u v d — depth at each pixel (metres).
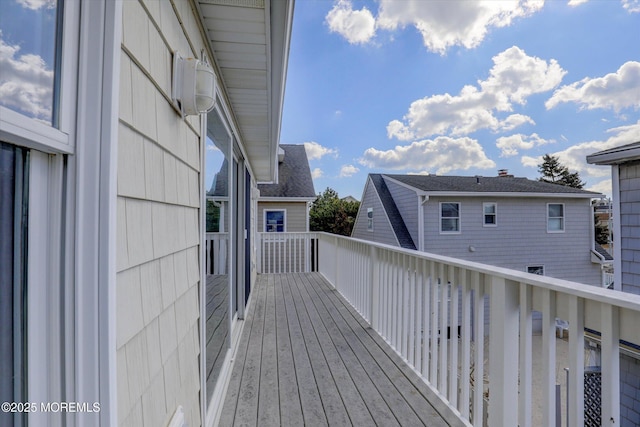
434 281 2.13
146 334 0.98
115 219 0.76
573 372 1.16
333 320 3.69
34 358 0.63
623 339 1.02
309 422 1.83
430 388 2.12
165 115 1.14
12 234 0.59
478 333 1.66
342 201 21.25
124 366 0.84
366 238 12.80
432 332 2.15
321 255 7.14
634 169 4.28
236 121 3.30
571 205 10.13
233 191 3.17
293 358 2.67
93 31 0.72
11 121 0.54
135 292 0.91
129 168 0.87
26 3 0.59
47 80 0.63
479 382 1.65
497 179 11.87
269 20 1.73
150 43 1.01
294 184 11.92
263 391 2.16
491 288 1.56
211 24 1.76
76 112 0.69
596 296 1.05
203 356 1.63
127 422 0.85
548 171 24.64
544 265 9.95
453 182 10.91
